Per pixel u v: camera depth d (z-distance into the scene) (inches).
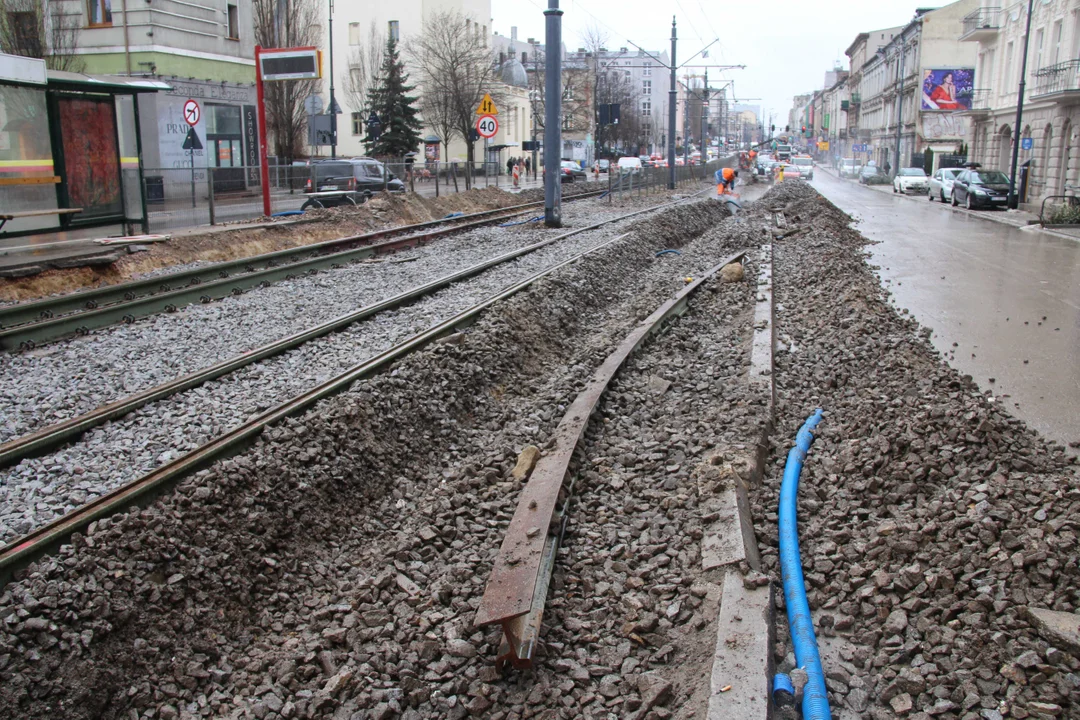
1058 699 138.0
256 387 300.2
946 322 447.8
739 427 273.3
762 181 2783.0
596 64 2647.6
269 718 154.9
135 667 161.6
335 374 307.4
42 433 247.3
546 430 289.0
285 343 354.0
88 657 156.8
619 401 319.0
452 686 161.3
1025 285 578.6
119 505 194.7
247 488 215.2
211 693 163.0
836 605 177.6
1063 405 300.2
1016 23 1708.9
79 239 636.7
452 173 1371.8
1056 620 152.6
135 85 643.5
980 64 2014.0
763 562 194.5
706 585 183.6
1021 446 243.0
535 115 2564.0
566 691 157.8
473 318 403.9
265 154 847.7
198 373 309.3
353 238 749.3
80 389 303.6
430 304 449.4
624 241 712.4
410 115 2015.3
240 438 235.9
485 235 840.9
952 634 158.6
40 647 153.8
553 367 385.4
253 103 1462.8
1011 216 1249.4
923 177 1962.4
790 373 352.8
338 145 2496.3
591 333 463.8
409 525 230.1
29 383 310.5
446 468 271.7
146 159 1223.5
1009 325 441.1
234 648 176.4
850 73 4717.0
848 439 268.5
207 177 783.7
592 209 1272.1
